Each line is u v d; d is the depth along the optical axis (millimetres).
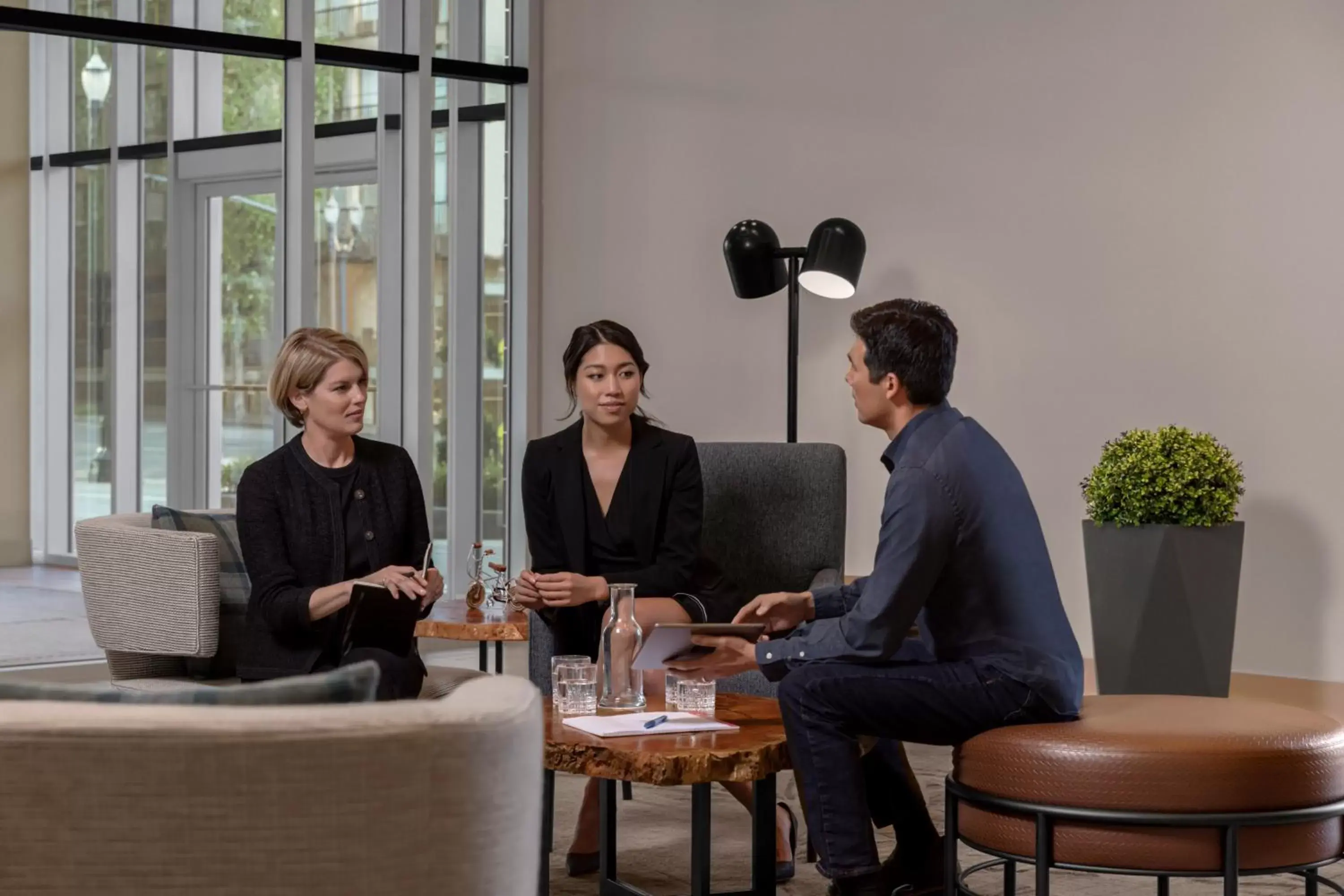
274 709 1303
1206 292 5477
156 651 3410
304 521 3328
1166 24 5547
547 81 7297
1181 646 4691
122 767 1257
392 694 2854
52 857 1262
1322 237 5227
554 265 7301
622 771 2367
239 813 1270
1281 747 2281
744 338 6734
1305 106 5250
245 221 6539
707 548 3996
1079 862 2301
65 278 6461
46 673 5543
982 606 2588
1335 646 5211
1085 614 5789
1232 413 5422
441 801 1303
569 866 3277
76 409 6504
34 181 6395
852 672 2582
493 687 1436
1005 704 2521
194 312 6488
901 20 6219
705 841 2537
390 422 6980
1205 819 2229
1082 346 5770
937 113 6129
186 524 3582
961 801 2506
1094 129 5727
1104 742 2291
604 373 3549
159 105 6418
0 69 6320
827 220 5383
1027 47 5887
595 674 2781
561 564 3600
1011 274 5945
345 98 6828
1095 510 4867
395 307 6973
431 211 6934
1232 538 4730
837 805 2584
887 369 2701
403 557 3441
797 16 6527
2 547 6461
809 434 6523
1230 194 5418
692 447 3619
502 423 7312
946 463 2602
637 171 7031
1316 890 2449
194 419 6516
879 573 2586
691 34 6848
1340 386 5195
